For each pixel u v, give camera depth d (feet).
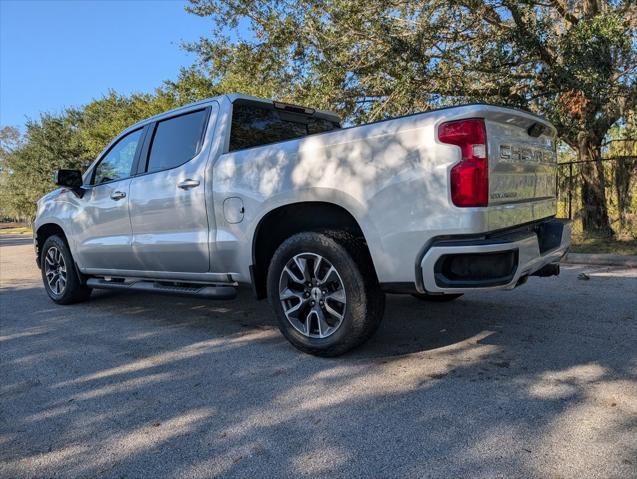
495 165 10.58
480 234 10.25
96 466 8.18
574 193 38.55
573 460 7.64
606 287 19.71
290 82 41.34
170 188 15.31
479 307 17.01
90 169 19.22
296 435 8.81
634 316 15.24
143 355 13.60
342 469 7.70
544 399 9.75
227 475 7.72
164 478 7.74
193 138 15.37
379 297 11.92
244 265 13.74
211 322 16.76
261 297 13.83
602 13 30.71
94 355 13.80
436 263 10.44
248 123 15.34
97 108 80.28
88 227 18.52
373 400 10.02
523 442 8.21
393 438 8.53
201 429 9.21
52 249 20.85
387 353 12.73
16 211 147.54
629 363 11.44
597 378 10.66
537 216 12.75
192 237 14.76
